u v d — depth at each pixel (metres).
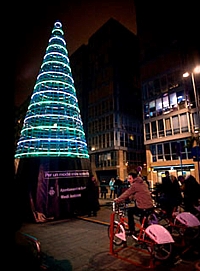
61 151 10.73
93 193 10.18
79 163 10.70
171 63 26.11
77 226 7.73
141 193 4.87
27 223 8.36
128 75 40.19
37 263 3.46
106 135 36.34
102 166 36.59
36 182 9.16
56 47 11.89
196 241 5.57
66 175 9.94
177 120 24.36
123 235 4.92
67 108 11.05
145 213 4.77
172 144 24.91
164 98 26.28
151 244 4.14
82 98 44.12
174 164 23.94
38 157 9.71
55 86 11.20
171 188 6.71
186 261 4.28
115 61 38.44
